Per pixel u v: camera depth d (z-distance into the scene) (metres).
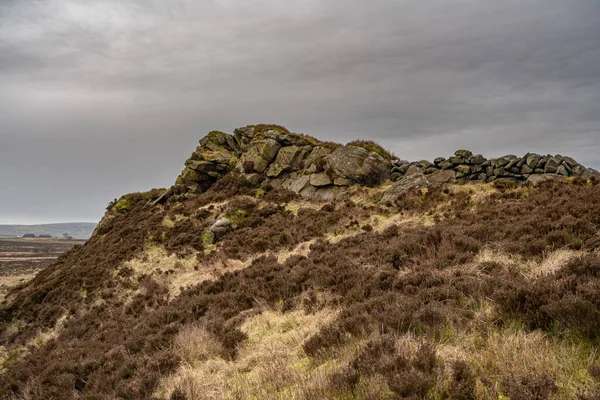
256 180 29.42
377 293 8.59
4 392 10.09
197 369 7.28
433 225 14.76
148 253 22.34
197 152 35.66
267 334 8.39
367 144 27.81
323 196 24.58
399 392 3.86
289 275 12.18
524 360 4.22
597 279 5.86
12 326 19.42
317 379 4.79
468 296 7.02
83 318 17.12
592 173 16.59
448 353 4.85
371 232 16.58
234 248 20.12
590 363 3.93
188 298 13.91
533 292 5.65
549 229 10.04
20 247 133.25
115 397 6.68
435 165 22.50
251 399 5.34
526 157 18.83
